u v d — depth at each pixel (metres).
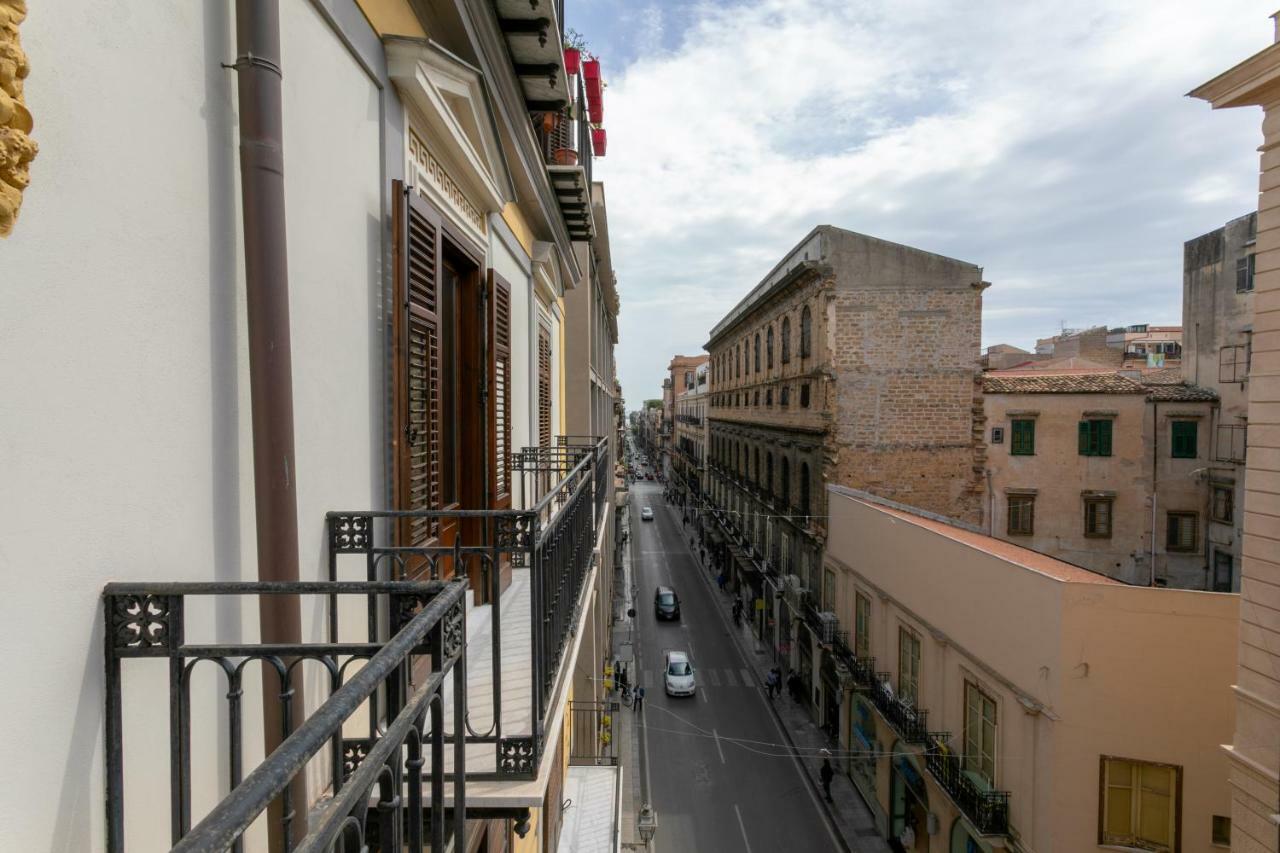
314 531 2.95
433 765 1.92
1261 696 7.09
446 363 5.55
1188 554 18.27
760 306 28.28
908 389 19.72
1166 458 18.50
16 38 1.47
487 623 5.41
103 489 1.81
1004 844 10.43
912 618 14.03
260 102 2.31
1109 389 18.81
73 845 1.72
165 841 2.04
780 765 18.58
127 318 1.89
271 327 2.35
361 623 3.43
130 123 1.89
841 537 18.75
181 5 2.11
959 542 12.16
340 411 3.21
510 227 7.40
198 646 1.93
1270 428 7.11
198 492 2.18
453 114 4.52
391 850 1.55
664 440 93.88
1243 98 7.25
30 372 1.58
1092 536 18.86
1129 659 9.12
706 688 23.83
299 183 2.82
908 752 13.80
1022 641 10.26
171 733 1.96
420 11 4.20
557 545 4.23
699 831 15.48
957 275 19.72
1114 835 9.17
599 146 16.16
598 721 15.18
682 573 40.41
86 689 1.77
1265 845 6.93
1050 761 9.49
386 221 3.69
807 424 21.78
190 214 2.15
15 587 1.55
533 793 3.12
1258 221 7.33
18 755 1.56
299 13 2.82
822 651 20.38
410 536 3.83
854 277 19.86
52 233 1.63
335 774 2.03
